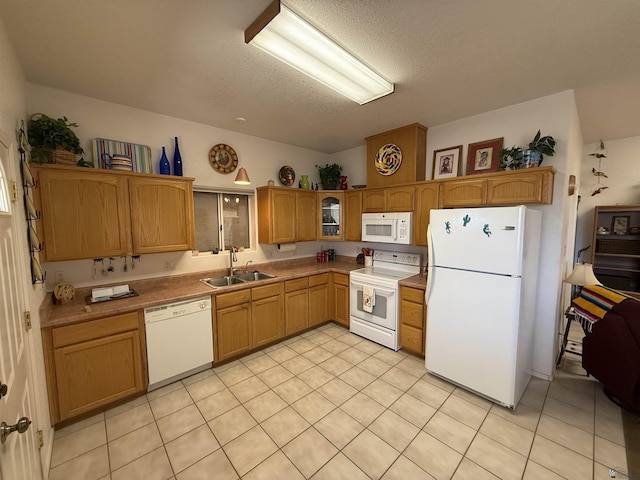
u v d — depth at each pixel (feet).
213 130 10.58
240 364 9.35
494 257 7.04
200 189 10.35
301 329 11.58
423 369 9.01
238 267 11.50
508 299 6.85
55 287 7.27
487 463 5.49
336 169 13.64
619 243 12.52
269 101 8.33
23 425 3.10
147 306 7.48
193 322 8.43
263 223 11.82
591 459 5.55
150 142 9.08
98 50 5.80
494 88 7.61
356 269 12.30
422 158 10.78
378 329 10.72
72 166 6.92
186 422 6.66
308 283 11.73
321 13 4.77
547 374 8.38
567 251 10.21
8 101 5.01
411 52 5.93
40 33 5.20
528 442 6.00
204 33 5.31
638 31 5.19
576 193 10.86
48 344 6.14
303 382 8.29
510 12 4.75
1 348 3.41
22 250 4.94
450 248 7.89
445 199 9.48
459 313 7.75
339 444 5.99
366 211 12.10
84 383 6.61
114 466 5.47
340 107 8.82
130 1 4.46
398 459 5.60
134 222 7.95
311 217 13.03
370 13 4.76
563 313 10.25
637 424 6.50
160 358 7.83
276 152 12.71
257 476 5.25
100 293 7.70
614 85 7.43
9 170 4.65
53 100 7.43
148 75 6.82
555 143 7.91
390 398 7.54
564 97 7.82
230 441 6.08
